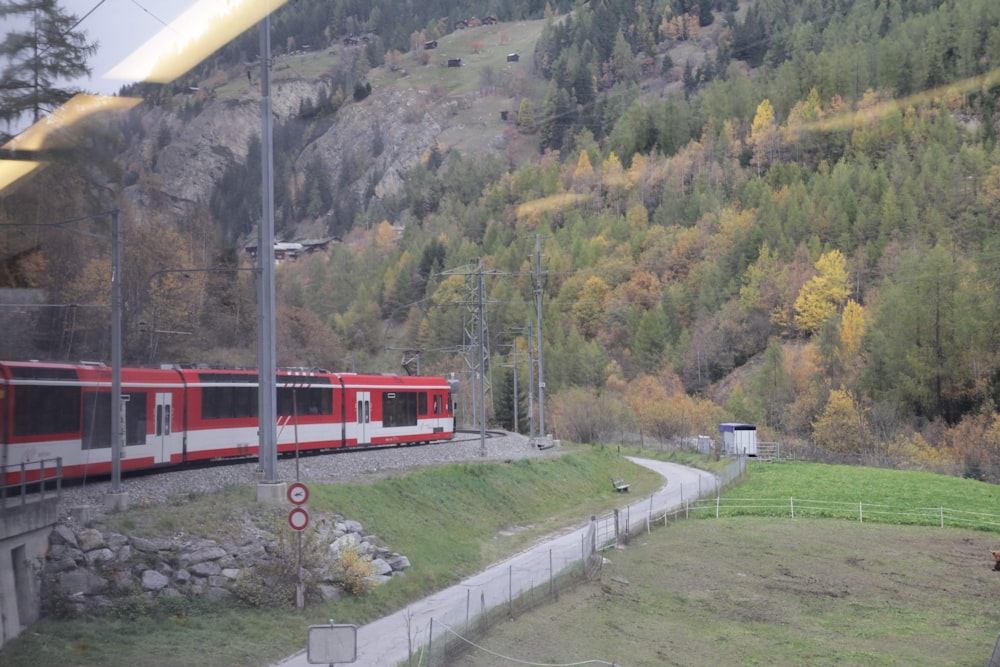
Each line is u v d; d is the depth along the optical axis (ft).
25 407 89.04
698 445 292.61
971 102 572.51
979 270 364.38
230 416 120.67
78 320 209.97
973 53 587.27
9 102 168.96
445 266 564.30
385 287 553.23
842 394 336.70
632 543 136.46
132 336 242.37
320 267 569.23
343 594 86.38
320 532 92.43
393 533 106.11
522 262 539.29
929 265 369.91
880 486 200.03
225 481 100.48
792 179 548.31
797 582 118.93
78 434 95.50
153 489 94.89
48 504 73.36
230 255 330.13
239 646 71.31
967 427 318.04
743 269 490.08
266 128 93.61
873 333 366.84
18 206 181.47
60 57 175.11
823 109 606.96
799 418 359.46
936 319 353.10
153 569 77.25
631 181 644.27
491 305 476.54
